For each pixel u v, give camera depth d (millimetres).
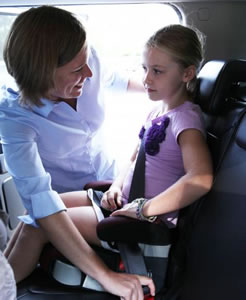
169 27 1150
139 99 1653
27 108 1203
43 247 1156
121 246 1046
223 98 1108
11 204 1752
